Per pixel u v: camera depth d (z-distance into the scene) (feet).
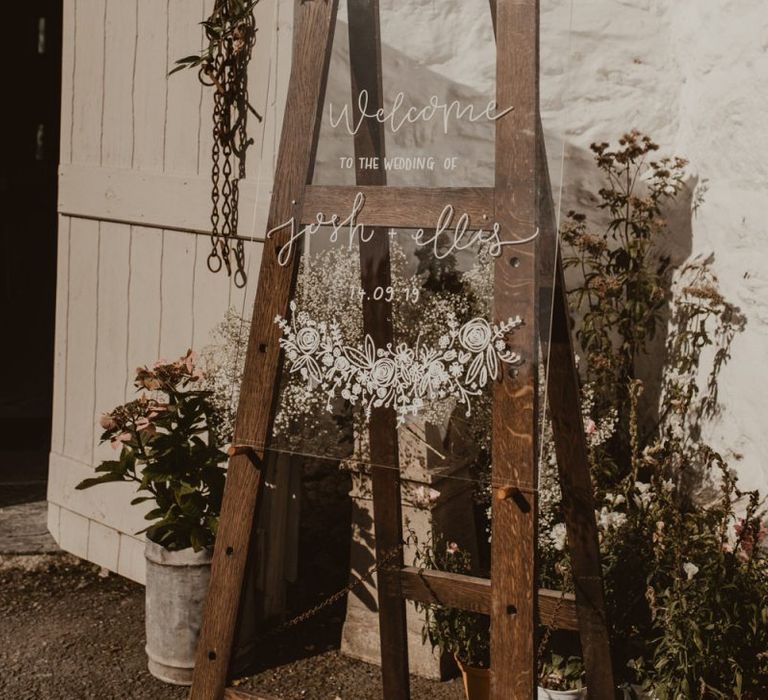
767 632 8.93
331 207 7.69
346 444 8.26
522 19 6.93
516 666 7.01
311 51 7.81
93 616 12.01
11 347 26.68
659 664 8.67
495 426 7.00
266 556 11.28
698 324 11.61
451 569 10.12
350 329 7.70
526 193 6.89
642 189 12.57
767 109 10.58
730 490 9.55
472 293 7.21
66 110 13.35
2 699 10.09
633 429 10.42
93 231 13.17
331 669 10.72
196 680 8.41
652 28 12.51
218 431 10.87
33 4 27.50
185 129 11.84
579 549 8.16
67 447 13.80
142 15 12.18
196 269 11.87
